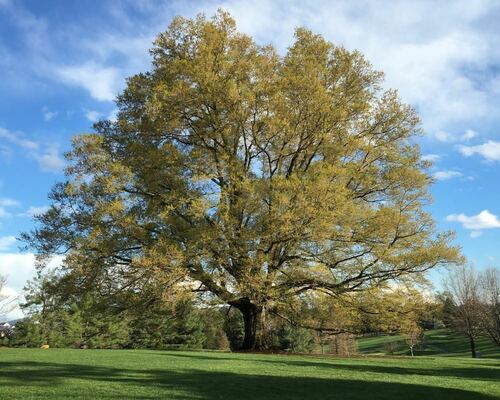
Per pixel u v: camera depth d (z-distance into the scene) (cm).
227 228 1748
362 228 1841
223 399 806
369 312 2003
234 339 4812
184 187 1820
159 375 1070
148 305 2003
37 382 913
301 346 4734
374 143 2122
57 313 3991
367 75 2114
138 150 1927
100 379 977
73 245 1895
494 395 990
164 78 2009
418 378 1209
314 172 1769
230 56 1950
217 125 1934
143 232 1823
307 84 1861
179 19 2066
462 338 6938
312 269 1867
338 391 940
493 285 4231
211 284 1898
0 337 4144
